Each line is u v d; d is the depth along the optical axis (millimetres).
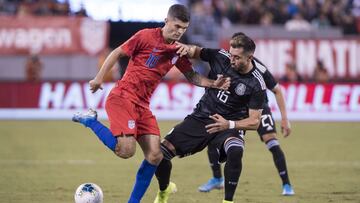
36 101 80625
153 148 27391
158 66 27766
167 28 27281
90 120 27203
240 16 95312
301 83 80375
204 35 93188
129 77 27656
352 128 72750
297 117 80312
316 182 38750
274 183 38375
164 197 29750
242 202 31875
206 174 42312
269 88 32406
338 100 80750
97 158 49844
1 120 78750
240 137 28891
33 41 86688
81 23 87250
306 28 93625
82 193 27016
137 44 27344
